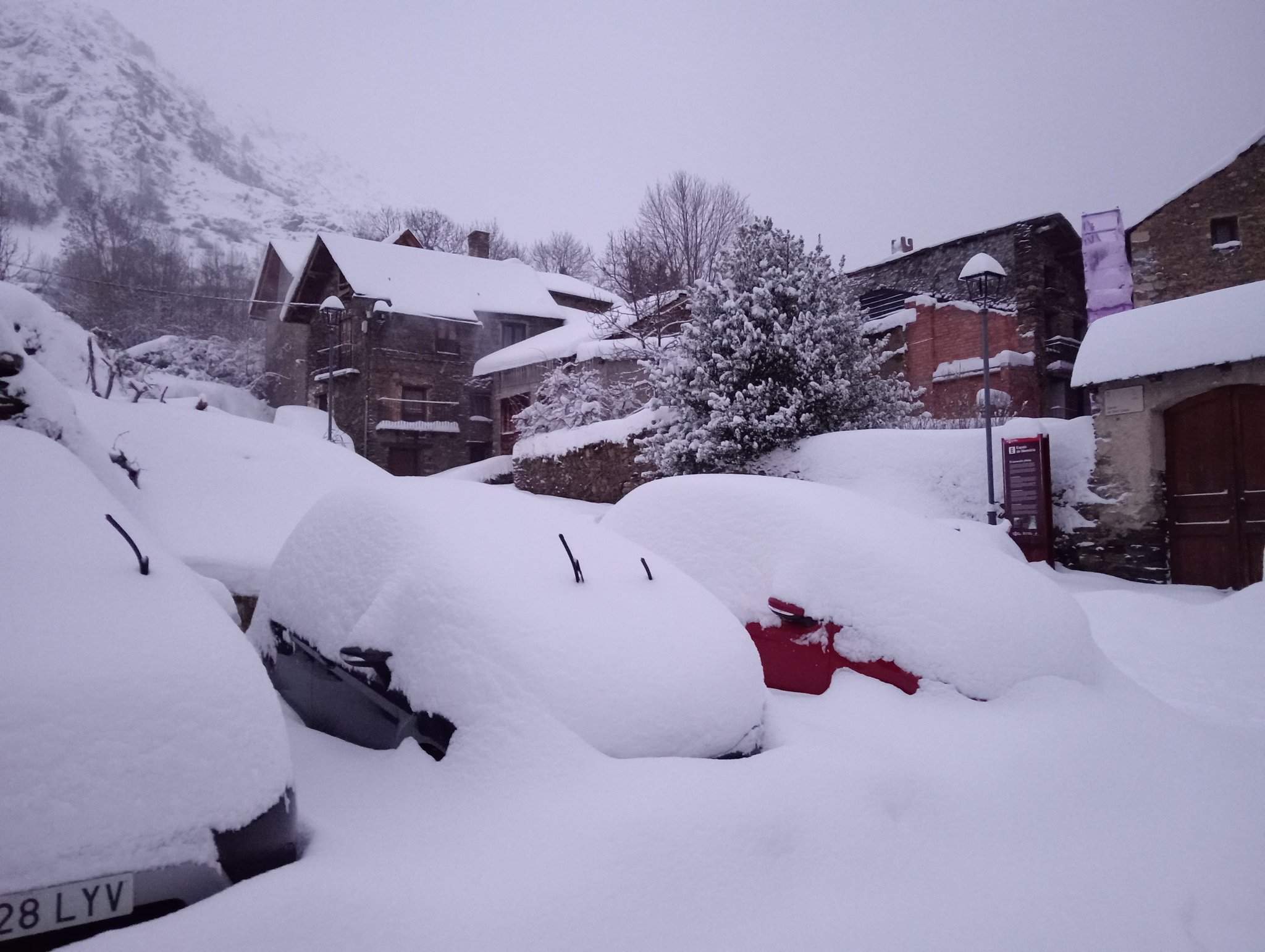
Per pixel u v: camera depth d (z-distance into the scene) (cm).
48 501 273
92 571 243
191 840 196
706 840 241
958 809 296
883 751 326
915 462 1280
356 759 309
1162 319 1131
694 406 1522
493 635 290
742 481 500
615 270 3897
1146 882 271
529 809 245
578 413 2334
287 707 383
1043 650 410
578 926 206
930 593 406
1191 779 346
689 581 379
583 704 277
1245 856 293
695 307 1550
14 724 184
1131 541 1130
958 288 2345
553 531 375
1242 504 1056
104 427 684
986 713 369
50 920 175
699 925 218
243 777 209
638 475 1811
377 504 368
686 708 294
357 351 3134
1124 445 1143
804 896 239
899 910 240
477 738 272
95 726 193
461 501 377
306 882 204
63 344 865
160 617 231
